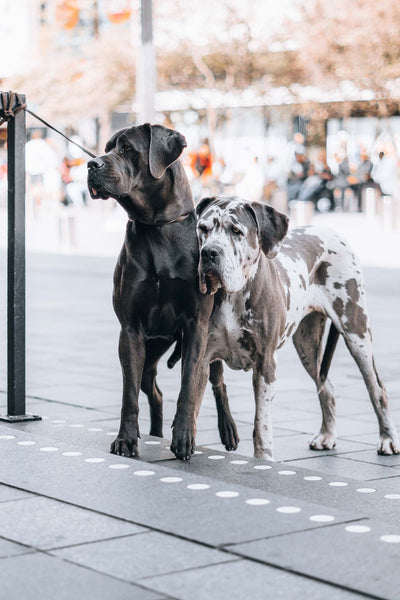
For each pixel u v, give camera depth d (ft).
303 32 120.37
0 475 16.55
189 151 129.49
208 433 23.70
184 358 18.95
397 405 27.09
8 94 21.65
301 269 21.40
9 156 21.93
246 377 31.81
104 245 86.12
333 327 22.45
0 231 110.11
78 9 146.30
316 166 127.75
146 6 70.33
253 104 132.16
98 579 11.78
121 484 15.96
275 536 13.25
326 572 11.90
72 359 34.42
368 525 13.78
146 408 26.73
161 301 18.88
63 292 55.11
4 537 13.39
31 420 22.80
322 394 22.52
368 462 21.03
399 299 51.83
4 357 34.68
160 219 18.65
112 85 141.08
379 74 116.26
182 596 11.26
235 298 19.16
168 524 13.79
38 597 11.23
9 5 149.07
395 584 11.53
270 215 18.94
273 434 23.76
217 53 131.34
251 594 11.32
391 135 122.11
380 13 114.83
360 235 92.12
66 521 14.07
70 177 138.31
